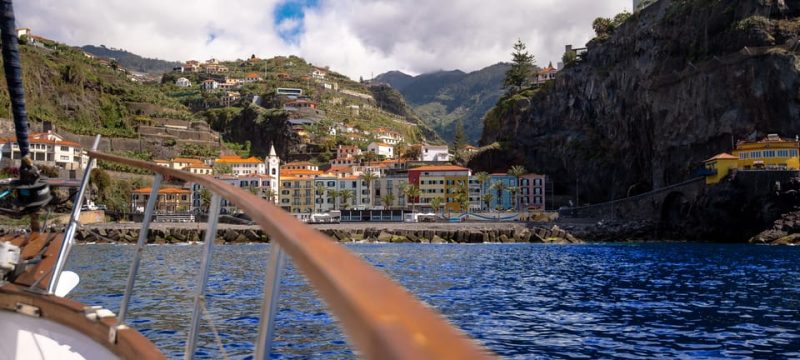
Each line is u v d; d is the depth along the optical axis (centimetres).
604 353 2183
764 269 6097
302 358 1877
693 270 5969
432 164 19362
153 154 19262
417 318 97
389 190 17250
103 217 11931
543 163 18738
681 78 14400
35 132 16550
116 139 18350
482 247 10688
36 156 13438
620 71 16862
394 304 103
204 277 342
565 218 14762
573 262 7050
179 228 10681
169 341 2080
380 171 18638
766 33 13225
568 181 18112
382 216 14400
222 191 302
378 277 120
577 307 3325
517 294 3881
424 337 89
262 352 205
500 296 3772
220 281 3950
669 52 15300
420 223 13488
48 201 740
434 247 10481
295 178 17488
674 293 4019
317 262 131
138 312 2620
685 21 15100
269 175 17425
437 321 99
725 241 12638
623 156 16688
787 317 3030
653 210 13900
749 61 13000
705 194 12756
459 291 4022
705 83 13800
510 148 19438
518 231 12738
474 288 4206
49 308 584
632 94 16288
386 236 12294
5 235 736
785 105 12538
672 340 2430
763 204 11888
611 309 3262
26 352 555
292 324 2434
